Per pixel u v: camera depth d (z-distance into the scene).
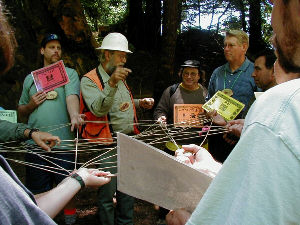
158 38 12.77
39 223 0.66
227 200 0.65
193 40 12.25
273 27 0.73
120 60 2.58
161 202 1.10
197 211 0.69
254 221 0.59
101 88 2.52
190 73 2.96
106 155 2.54
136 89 9.02
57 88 2.63
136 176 1.10
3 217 0.60
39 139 2.05
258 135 0.63
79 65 6.75
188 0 12.70
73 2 6.77
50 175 2.70
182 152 1.54
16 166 4.21
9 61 0.79
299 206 0.58
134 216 3.30
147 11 12.72
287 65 0.72
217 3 12.70
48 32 6.36
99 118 2.54
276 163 0.60
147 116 5.57
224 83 2.72
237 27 13.14
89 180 1.23
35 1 6.30
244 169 0.64
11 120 2.45
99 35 13.98
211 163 1.38
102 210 2.64
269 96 0.67
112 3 15.52
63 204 1.13
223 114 2.34
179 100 3.01
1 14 0.78
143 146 1.11
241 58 2.67
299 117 0.60
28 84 2.71
